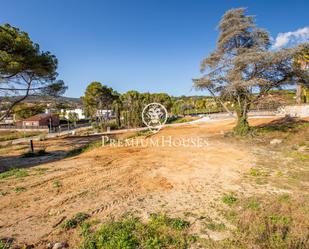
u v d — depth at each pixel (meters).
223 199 6.33
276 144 14.58
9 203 6.37
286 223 4.67
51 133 35.81
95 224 5.14
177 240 4.40
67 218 5.45
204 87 18.97
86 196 6.86
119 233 4.56
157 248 4.14
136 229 4.80
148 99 48.12
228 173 9.00
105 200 6.54
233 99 19.72
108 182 8.19
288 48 15.27
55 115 58.22
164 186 7.71
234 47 19.08
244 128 18.36
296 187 7.15
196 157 12.17
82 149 16.47
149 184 7.94
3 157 14.41
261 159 11.05
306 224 4.57
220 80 18.28
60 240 4.55
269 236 4.28
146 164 10.89
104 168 10.26
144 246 4.19
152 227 4.87
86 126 50.31
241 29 17.88
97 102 52.25
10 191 7.36
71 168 10.40
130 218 5.39
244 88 16.67
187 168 9.98
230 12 18.38
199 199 6.52
